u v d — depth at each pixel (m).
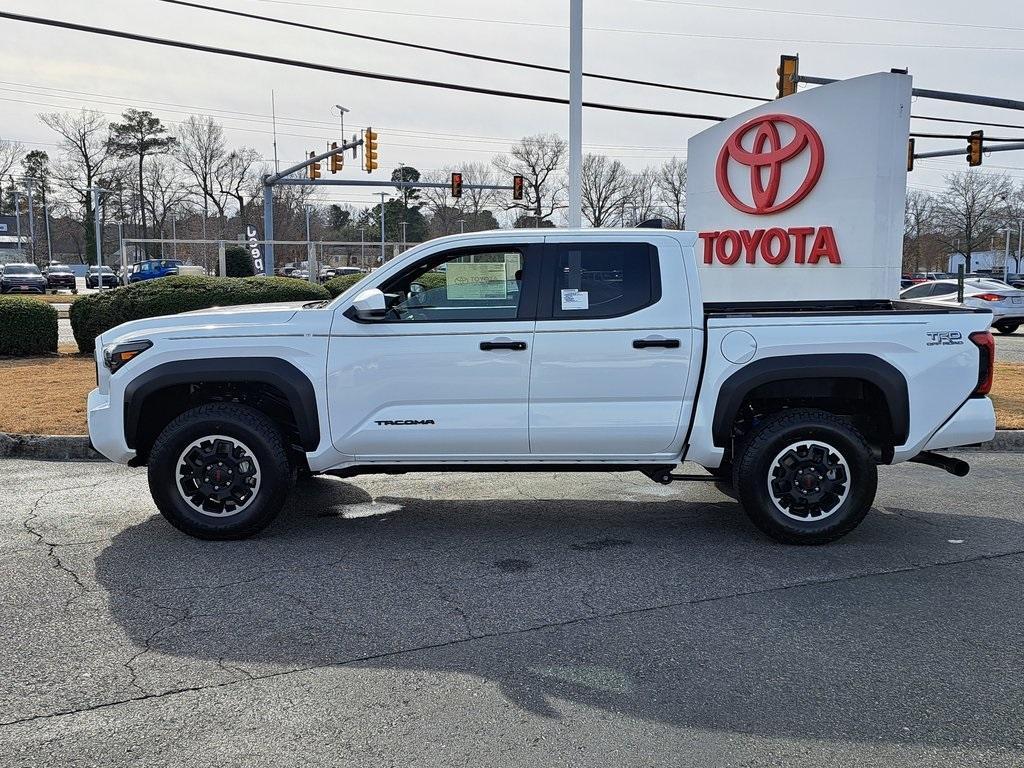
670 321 5.71
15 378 12.43
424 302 5.84
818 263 12.67
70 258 105.88
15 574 5.24
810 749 3.32
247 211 87.75
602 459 5.89
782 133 13.20
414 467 5.96
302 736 3.41
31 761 3.22
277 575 5.25
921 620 4.58
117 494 7.15
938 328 5.74
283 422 6.19
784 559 5.57
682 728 3.48
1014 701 3.70
